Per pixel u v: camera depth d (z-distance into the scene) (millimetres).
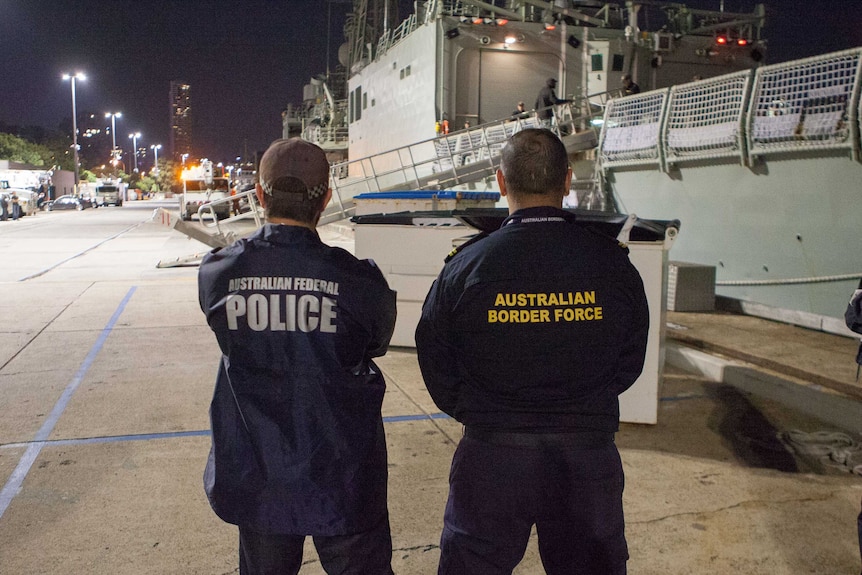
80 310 9531
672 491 3977
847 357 6055
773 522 3619
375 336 2088
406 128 20438
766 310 7875
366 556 2076
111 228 28281
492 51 18672
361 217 7059
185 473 4168
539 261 1999
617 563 2037
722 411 5344
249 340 1979
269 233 2051
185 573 3111
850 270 7973
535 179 2094
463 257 2084
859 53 7520
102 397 5656
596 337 1991
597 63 19094
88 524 3539
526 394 1988
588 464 1982
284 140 2123
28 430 4883
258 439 1960
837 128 7734
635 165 11289
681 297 8328
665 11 20797
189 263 14320
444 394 2160
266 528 1963
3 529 3479
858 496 3918
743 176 9312
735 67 20594
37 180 50531
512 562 2068
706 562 3244
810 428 4980
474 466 2039
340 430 1981
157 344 7539
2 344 7512
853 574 3150
